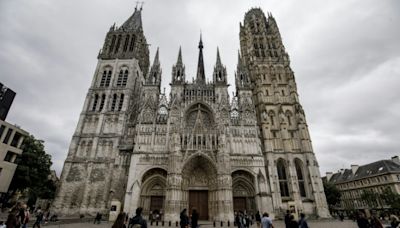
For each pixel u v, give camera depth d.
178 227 36.69
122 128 59.19
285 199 52.66
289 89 68.25
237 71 67.69
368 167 92.56
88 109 62.88
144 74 86.00
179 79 63.91
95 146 56.41
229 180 45.88
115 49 75.75
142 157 50.81
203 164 51.94
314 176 54.53
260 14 87.94
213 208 47.22
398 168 81.12
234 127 56.44
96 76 69.06
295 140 60.53
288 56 73.88
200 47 85.06
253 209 48.97
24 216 17.66
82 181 52.81
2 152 45.59
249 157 51.75
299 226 16.23
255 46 79.25
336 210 97.12
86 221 42.47
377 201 80.44
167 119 56.69
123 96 65.44
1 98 51.59
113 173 52.81
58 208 49.47
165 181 50.12
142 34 83.25
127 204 45.59
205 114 60.78
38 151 52.69
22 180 48.16
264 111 63.31
